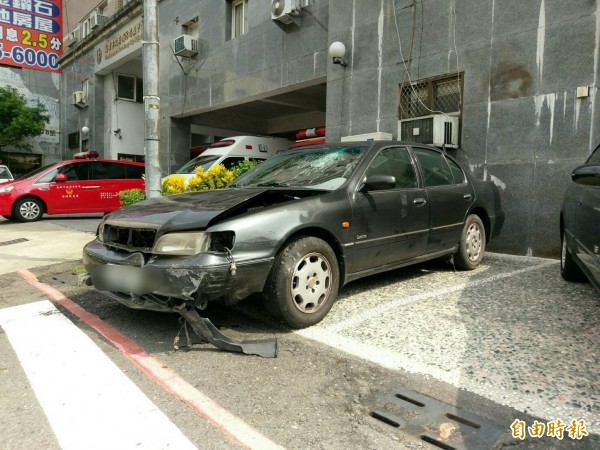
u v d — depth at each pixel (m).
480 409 2.63
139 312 4.48
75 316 4.43
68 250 8.00
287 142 13.09
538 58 6.60
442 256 5.36
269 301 3.71
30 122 23.38
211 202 3.88
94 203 13.15
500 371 3.05
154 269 3.40
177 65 14.81
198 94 14.02
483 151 7.25
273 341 3.52
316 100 14.36
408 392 2.84
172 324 4.11
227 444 2.36
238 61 12.55
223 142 12.45
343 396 2.83
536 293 4.70
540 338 3.55
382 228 4.45
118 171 13.70
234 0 12.87
